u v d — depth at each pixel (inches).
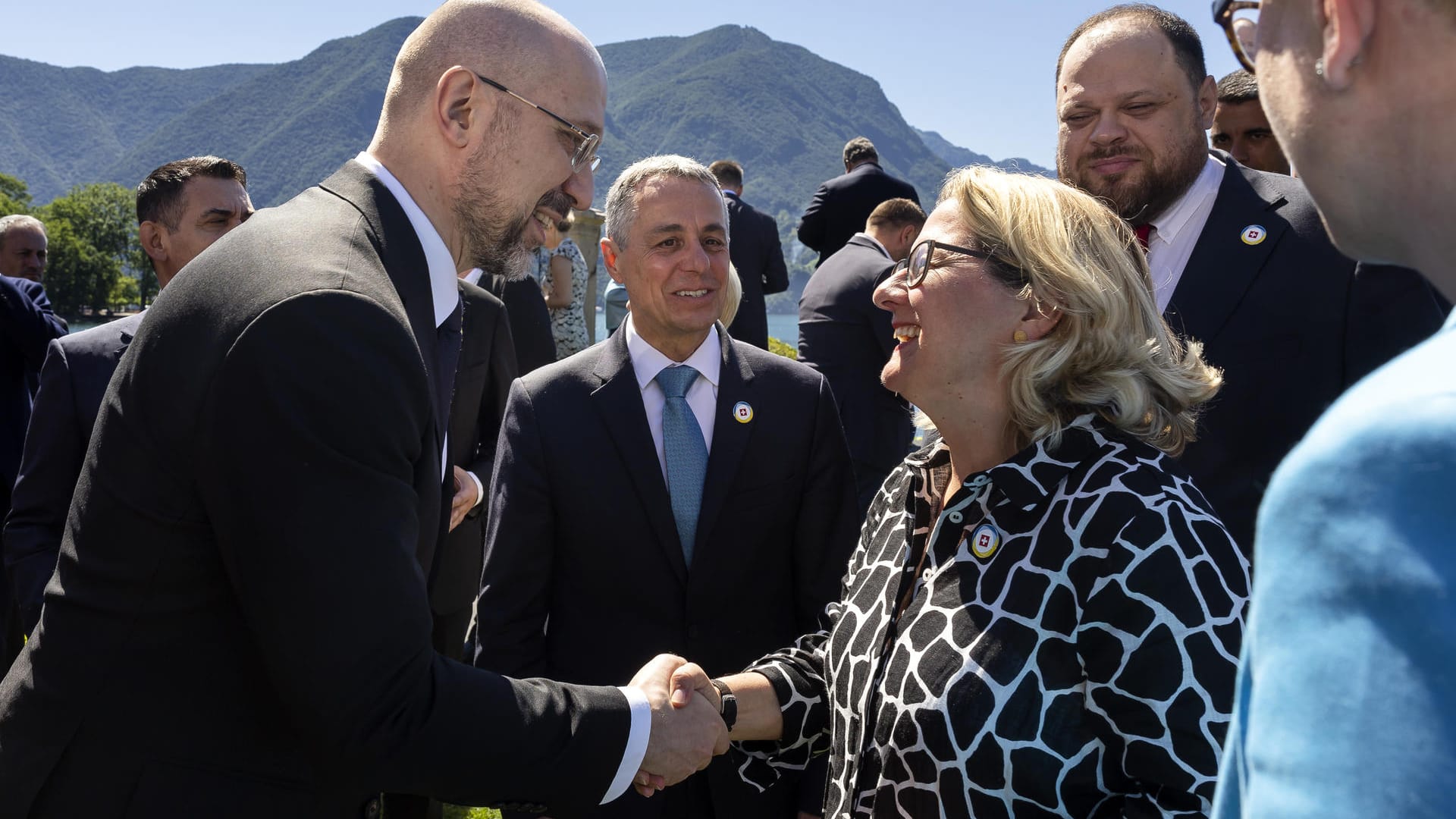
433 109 67.6
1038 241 63.9
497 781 59.6
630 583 98.2
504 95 67.8
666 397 101.6
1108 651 55.4
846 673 68.9
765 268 298.8
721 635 98.7
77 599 58.9
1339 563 22.0
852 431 202.1
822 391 104.3
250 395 54.0
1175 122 101.7
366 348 56.2
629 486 98.2
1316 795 21.1
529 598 98.9
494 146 68.2
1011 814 56.9
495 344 145.3
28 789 58.3
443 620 144.9
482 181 68.7
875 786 63.9
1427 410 21.7
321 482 54.1
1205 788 52.6
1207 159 106.5
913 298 68.3
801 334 210.2
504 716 59.9
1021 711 57.0
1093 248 65.2
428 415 61.0
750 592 100.1
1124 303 63.6
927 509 70.9
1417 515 21.1
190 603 57.6
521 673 97.4
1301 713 22.0
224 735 58.2
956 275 66.6
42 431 108.3
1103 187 104.8
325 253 59.5
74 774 57.7
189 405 55.5
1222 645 53.4
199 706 58.0
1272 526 24.1
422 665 57.1
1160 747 53.4
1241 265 99.6
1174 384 64.7
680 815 94.5
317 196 66.2
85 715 57.9
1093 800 57.1
